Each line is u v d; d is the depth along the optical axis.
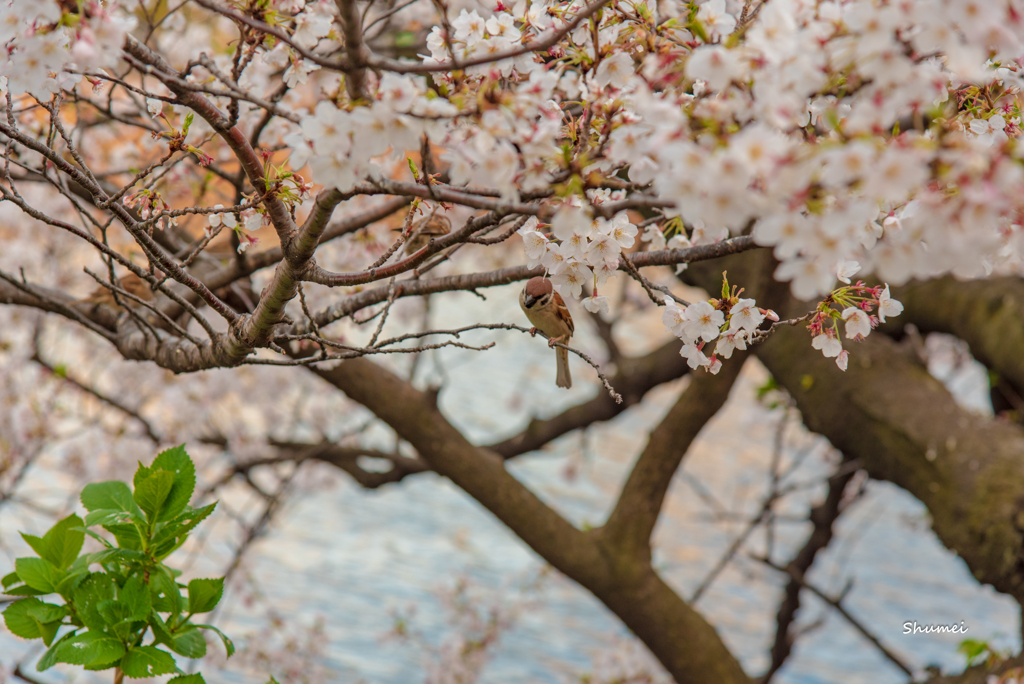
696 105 1.66
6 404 6.77
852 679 9.91
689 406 5.51
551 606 11.01
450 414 15.34
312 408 9.37
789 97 1.47
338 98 1.80
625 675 7.71
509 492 5.57
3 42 1.93
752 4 2.02
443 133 1.68
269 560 10.77
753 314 2.22
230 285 4.07
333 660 8.65
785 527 14.12
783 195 1.31
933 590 12.43
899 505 15.45
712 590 11.95
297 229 2.22
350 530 12.25
